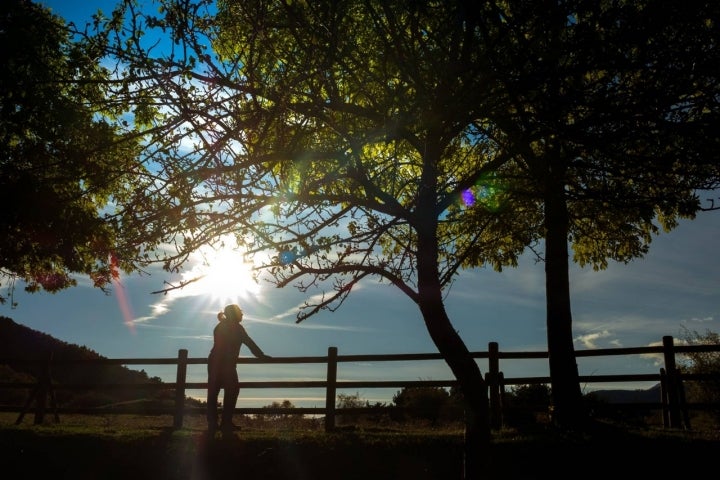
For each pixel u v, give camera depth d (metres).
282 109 6.06
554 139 6.16
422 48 6.02
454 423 12.23
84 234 6.74
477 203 7.63
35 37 7.82
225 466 9.38
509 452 9.10
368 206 6.50
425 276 6.48
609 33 5.62
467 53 6.03
